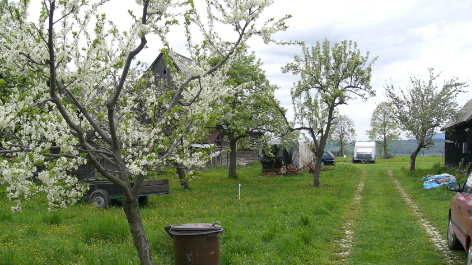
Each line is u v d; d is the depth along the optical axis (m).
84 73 5.01
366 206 13.32
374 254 7.32
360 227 9.88
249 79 20.12
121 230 7.95
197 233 5.19
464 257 7.28
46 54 4.49
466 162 21.62
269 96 18.83
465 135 22.38
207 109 5.90
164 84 13.08
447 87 24.08
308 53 18.64
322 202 12.98
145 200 13.35
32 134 4.30
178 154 5.38
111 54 5.65
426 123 24.56
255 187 18.64
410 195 16.05
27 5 4.28
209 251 5.25
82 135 4.43
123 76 4.76
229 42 6.59
